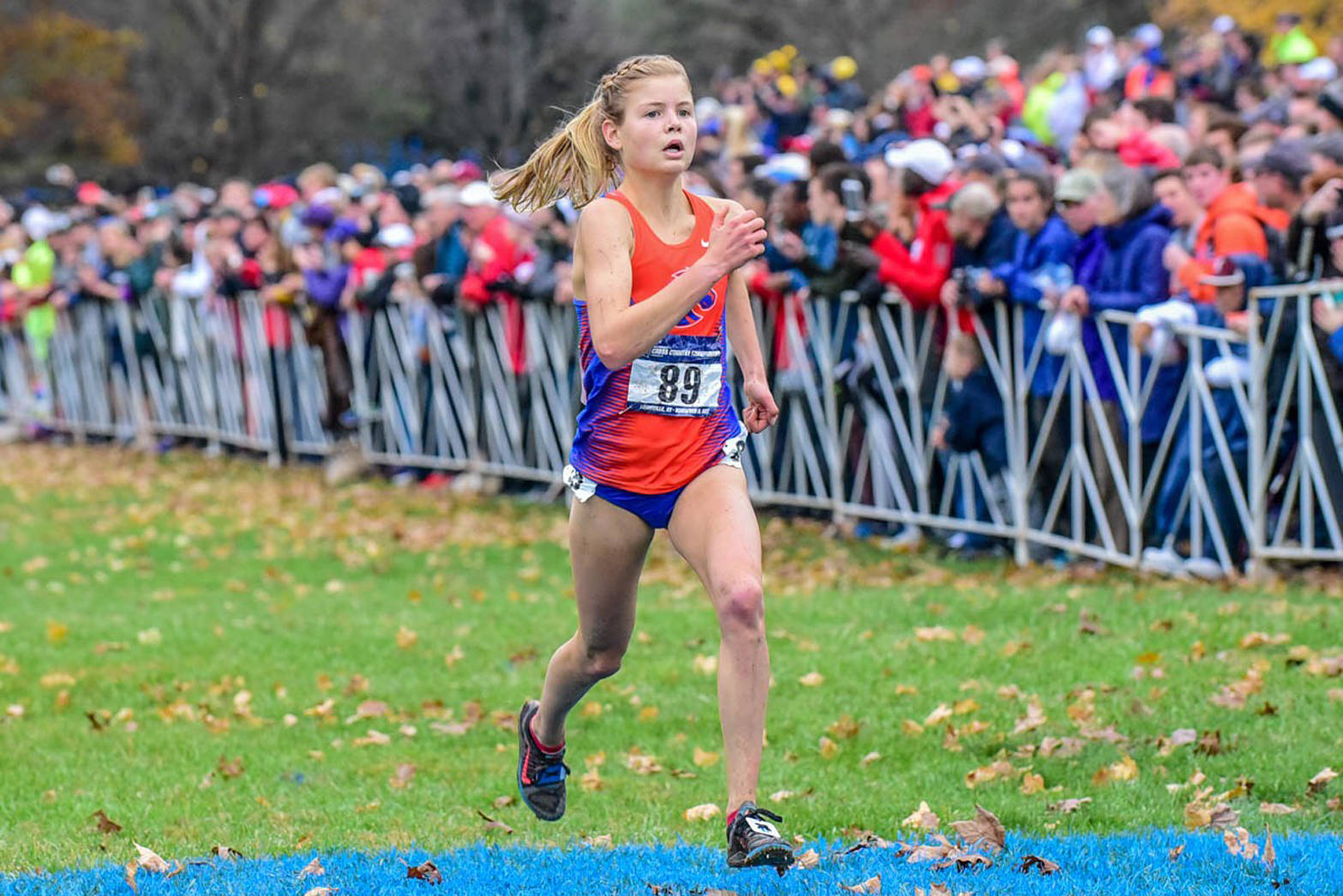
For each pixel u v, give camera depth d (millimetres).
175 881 12617
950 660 19922
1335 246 21469
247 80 94938
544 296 33375
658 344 12141
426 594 26875
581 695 13539
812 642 21312
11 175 97750
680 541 12344
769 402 13312
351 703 20172
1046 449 25250
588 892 11961
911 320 27000
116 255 47375
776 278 28953
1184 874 12195
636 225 12164
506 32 87375
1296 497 22453
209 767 17828
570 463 12664
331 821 15586
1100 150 24844
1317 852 12523
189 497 38406
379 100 96750
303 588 27516
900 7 93750
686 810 15523
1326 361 21625
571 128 12539
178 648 23188
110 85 102688
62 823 15766
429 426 37812
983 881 11906
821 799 15641
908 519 27984
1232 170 24234
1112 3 88500
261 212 44000
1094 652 19562
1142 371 23703
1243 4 72812
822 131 36156
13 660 22812
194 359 45250
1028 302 24938
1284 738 16188
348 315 39000
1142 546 24094
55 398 51375
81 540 33531
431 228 36375
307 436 42031
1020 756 16516
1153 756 16141
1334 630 19375
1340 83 26109
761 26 96312
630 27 96375
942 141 34312
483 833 15008
